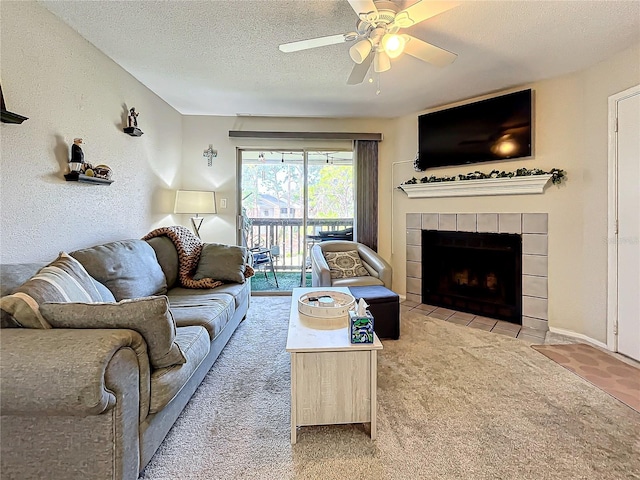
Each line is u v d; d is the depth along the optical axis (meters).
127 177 3.04
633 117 2.46
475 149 3.54
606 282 2.71
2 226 1.83
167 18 2.16
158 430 1.49
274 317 3.55
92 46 2.51
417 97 3.61
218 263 3.18
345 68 2.90
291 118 4.37
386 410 1.88
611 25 2.20
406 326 3.29
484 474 1.42
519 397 2.01
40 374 1.08
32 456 1.19
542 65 2.80
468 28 2.23
